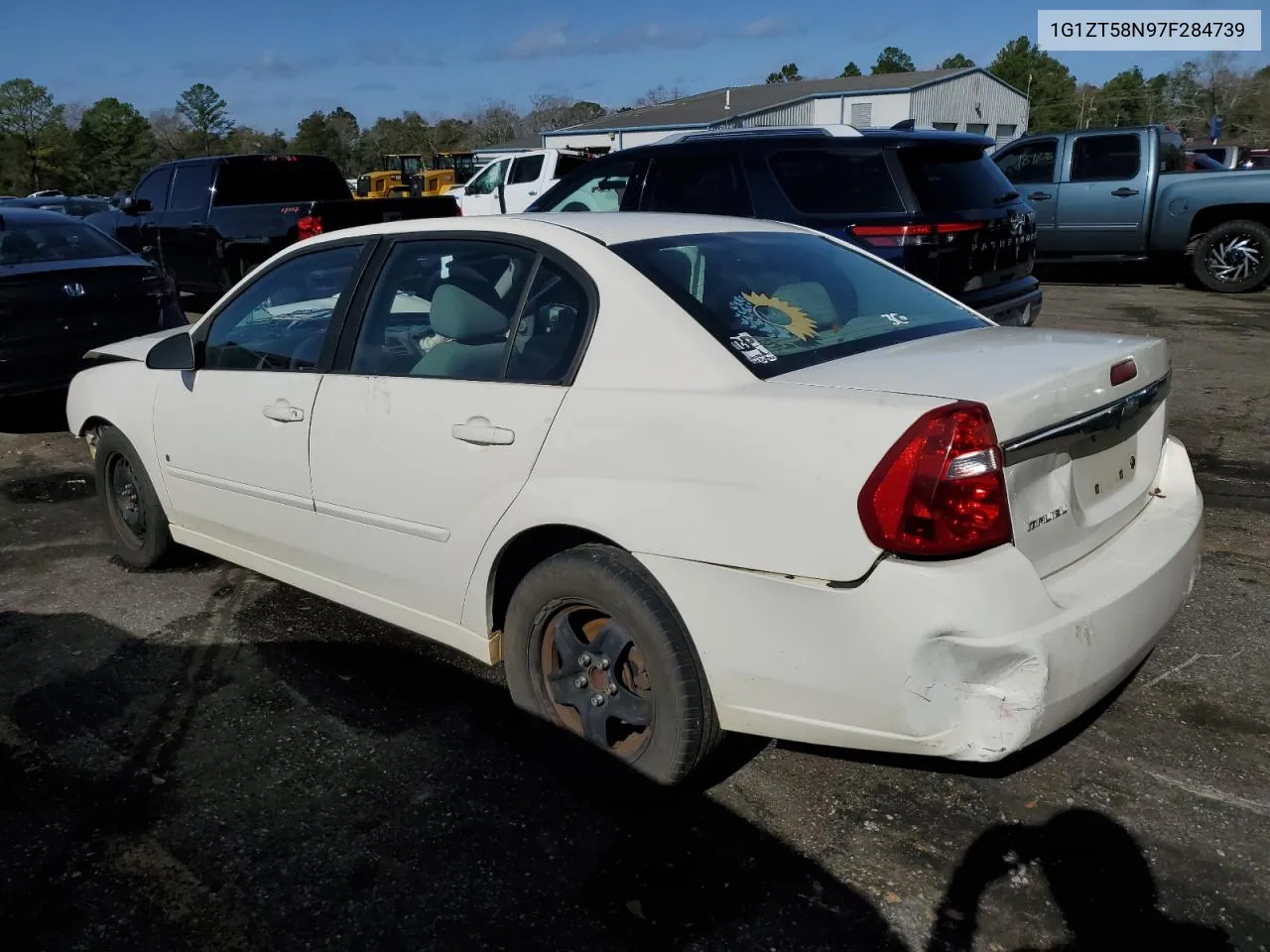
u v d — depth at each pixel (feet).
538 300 9.99
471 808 9.64
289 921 8.25
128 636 13.60
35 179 245.04
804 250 11.51
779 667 8.17
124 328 24.62
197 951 7.97
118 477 15.75
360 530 11.35
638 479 8.70
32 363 22.99
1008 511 7.71
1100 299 39.73
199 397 13.34
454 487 10.12
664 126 129.80
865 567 7.59
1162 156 40.63
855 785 9.72
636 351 9.08
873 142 21.40
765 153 22.36
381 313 11.38
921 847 8.82
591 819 9.42
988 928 7.88
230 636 13.51
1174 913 7.94
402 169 121.60
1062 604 8.00
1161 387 9.75
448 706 11.55
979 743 7.66
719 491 8.23
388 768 10.34
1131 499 9.61
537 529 9.53
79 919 8.32
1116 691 11.10
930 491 7.40
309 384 11.76
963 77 138.92
